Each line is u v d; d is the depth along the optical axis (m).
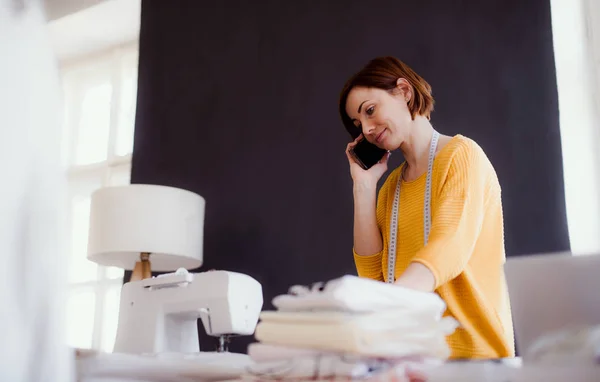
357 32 2.95
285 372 0.86
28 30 0.88
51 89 0.90
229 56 3.38
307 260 2.85
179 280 1.75
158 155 3.50
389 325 0.84
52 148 0.89
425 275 1.16
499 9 2.57
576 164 2.36
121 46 4.23
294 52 3.14
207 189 3.27
